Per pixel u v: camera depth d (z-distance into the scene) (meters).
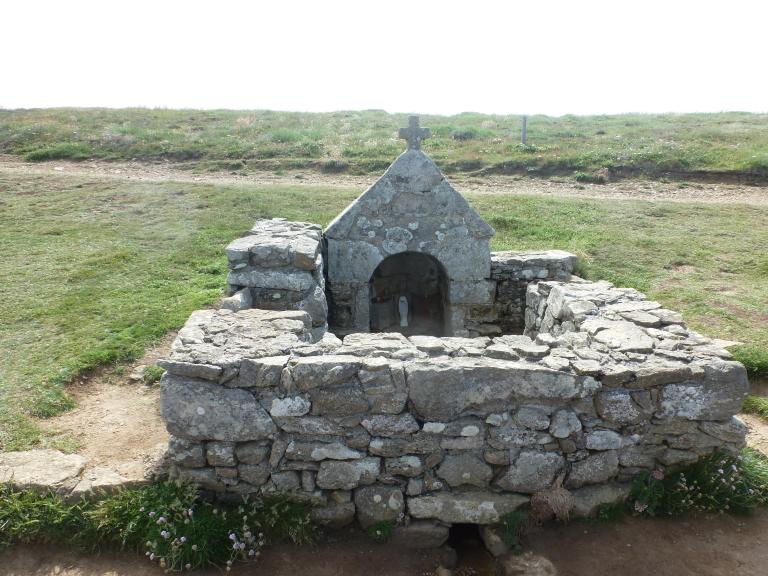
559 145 20.88
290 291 6.65
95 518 4.21
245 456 4.26
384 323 9.19
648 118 27.61
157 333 7.66
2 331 7.53
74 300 8.56
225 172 18.80
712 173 17.31
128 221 12.67
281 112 30.05
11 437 5.29
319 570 4.09
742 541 4.29
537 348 4.61
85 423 5.70
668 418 4.39
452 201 8.06
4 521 4.18
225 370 4.16
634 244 11.59
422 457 4.33
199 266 10.35
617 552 4.18
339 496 4.36
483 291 8.32
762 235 12.07
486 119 29.05
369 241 8.07
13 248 10.84
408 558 4.28
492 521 4.36
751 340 7.61
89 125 24.22
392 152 20.42
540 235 12.20
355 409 4.20
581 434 4.35
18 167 18.55
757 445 5.57
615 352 4.60
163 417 4.23
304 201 14.33
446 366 4.25
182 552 4.02
